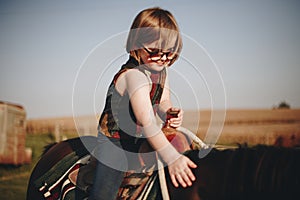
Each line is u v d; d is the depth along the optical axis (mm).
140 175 1677
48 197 1814
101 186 1689
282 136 6707
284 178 1586
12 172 5367
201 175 1653
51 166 1907
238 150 1688
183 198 1627
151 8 1809
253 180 1604
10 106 5590
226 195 1610
